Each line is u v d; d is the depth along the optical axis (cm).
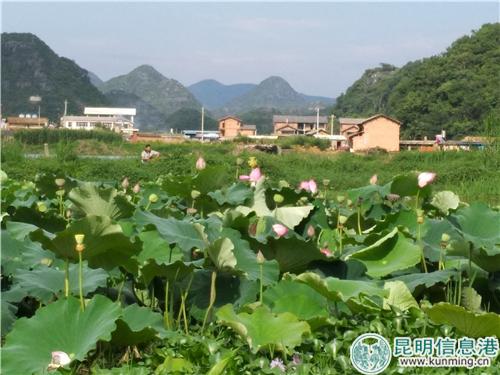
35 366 421
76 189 618
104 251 484
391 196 787
